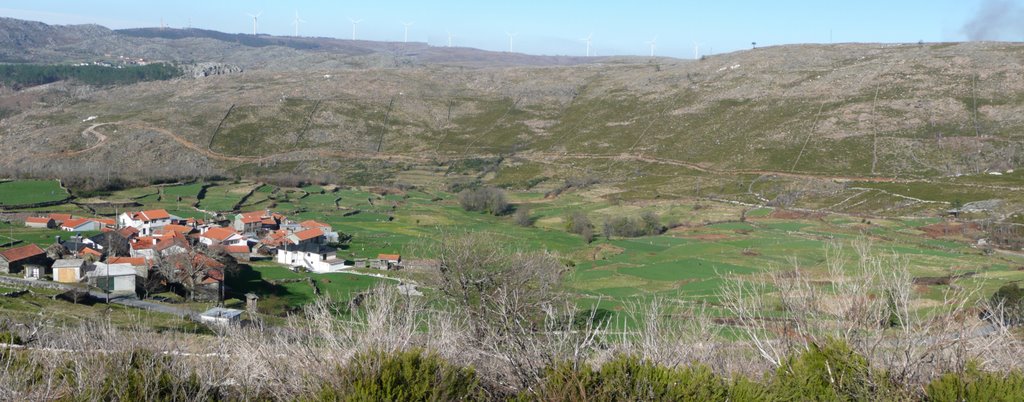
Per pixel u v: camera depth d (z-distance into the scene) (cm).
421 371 607
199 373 736
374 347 659
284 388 692
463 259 1817
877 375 613
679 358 685
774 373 671
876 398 591
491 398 644
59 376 704
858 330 651
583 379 591
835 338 647
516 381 648
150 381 675
